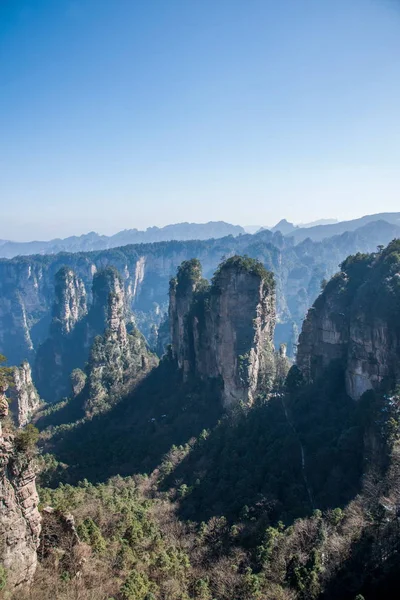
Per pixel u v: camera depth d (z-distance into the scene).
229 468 72.50
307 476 63.88
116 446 97.44
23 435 35.62
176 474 77.31
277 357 110.88
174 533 55.72
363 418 64.44
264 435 78.00
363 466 59.59
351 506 53.19
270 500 59.47
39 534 38.25
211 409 101.31
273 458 70.00
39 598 33.38
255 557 48.69
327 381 84.00
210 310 103.81
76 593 36.06
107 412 121.88
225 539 53.84
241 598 42.12
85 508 55.62
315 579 43.25
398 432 56.94
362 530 48.22
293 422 79.06
